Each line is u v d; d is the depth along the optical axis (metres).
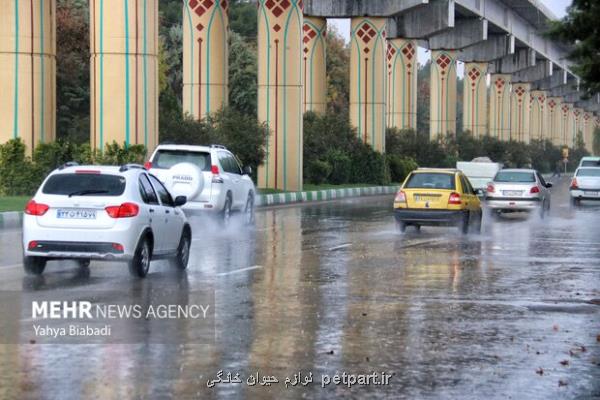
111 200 31.42
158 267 36.59
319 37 117.62
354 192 105.25
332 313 26.86
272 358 20.95
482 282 34.00
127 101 69.00
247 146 85.12
